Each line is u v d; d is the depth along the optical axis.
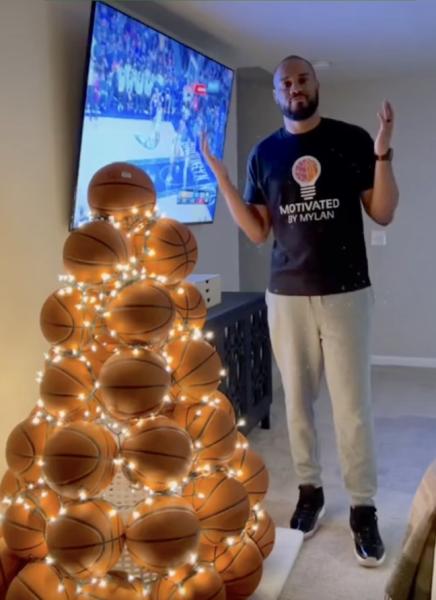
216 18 3.05
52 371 1.66
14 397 2.20
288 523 2.42
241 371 3.08
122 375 1.52
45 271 2.34
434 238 4.78
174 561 1.49
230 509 1.66
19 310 2.21
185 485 1.67
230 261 4.20
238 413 3.06
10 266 2.15
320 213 2.15
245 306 3.10
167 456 1.52
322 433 3.37
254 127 4.93
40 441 1.70
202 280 2.89
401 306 4.93
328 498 2.63
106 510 1.52
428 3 2.88
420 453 3.08
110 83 2.49
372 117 4.76
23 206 2.21
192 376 1.71
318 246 2.16
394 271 4.91
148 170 2.83
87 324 1.67
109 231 1.65
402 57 3.95
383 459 3.01
